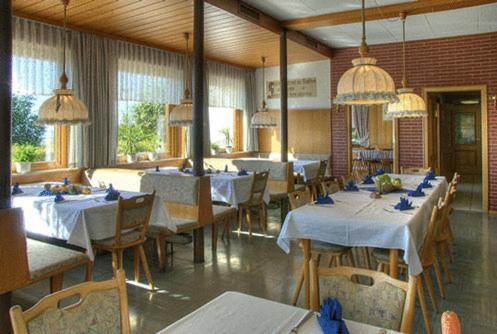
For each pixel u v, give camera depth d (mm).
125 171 5328
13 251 2570
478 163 11898
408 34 6812
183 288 3541
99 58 5723
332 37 7016
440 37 7020
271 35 6078
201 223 4289
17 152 5066
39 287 3568
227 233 5078
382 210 3217
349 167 8156
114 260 3367
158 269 4039
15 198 3717
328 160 8273
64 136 5504
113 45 5922
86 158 5629
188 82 7258
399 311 1572
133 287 3559
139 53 6352
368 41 7320
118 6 4637
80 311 1461
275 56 7707
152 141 7031
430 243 2994
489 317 2982
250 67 8953
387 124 9828
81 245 3213
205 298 3322
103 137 5832
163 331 1404
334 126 8273
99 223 3338
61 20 5121
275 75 8891
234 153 8633
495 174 6727
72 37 5367
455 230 5602
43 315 1351
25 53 4824
